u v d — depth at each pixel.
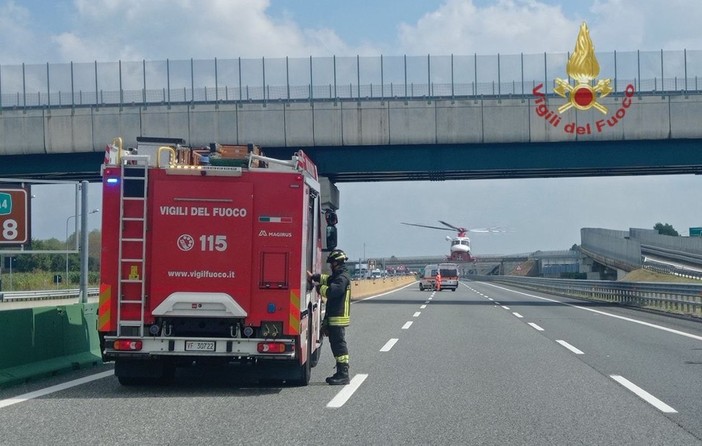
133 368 11.56
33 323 13.08
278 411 9.88
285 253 11.07
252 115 37.50
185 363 11.90
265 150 39.00
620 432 8.65
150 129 37.59
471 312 32.41
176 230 10.99
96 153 38.19
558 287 59.34
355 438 8.31
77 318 14.72
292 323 11.02
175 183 11.02
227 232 11.02
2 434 8.46
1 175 39.03
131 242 10.95
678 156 37.66
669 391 11.50
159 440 8.19
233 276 11.00
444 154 38.41
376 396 11.06
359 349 17.42
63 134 37.50
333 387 11.95
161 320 11.06
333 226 14.42
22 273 39.59
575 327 23.95
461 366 14.41
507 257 166.38
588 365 14.57
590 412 9.84
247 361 11.55
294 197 11.10
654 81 36.91
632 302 38.47
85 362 14.40
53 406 10.21
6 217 15.38
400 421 9.23
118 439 8.23
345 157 38.69
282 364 11.67
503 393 11.30
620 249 77.62
